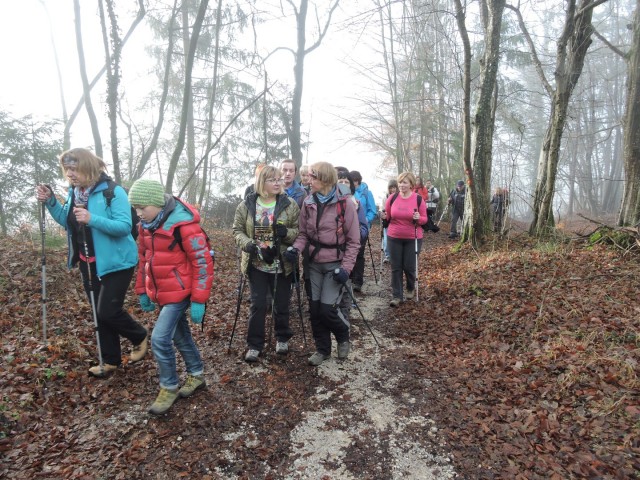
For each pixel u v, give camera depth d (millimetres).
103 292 3557
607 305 5059
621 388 3467
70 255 3705
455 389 3816
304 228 4199
